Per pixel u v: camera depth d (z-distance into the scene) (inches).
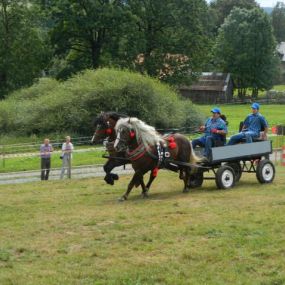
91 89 1643.7
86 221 469.7
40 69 2409.0
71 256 369.7
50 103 1649.9
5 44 2320.4
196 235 421.7
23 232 435.2
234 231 429.1
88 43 2519.7
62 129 1627.7
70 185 732.0
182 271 338.3
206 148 653.3
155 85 1724.9
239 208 518.6
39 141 1539.1
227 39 3715.6
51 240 411.2
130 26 2325.3
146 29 2534.5
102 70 1781.5
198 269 343.0
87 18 2336.4
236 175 695.7
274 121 2177.7
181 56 2544.3
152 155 583.8
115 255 372.8
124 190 660.1
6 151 1373.0
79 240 410.3
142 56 2490.2
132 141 577.6
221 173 639.1
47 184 755.4
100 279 327.3
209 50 2642.7
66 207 546.0
